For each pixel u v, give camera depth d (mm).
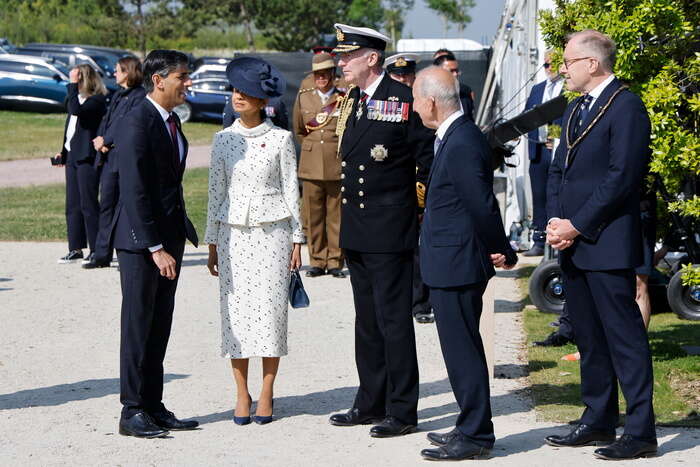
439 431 16547
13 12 181500
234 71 16547
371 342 16734
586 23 19562
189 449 15594
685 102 19469
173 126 16219
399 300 16172
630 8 19312
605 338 15344
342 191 16469
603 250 14664
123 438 16141
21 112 95562
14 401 18266
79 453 15391
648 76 19469
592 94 14961
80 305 26609
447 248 14688
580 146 14891
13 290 28469
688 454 14914
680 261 25625
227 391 19062
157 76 15906
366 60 16062
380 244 16016
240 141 16766
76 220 32906
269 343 16766
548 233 15055
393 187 16062
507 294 28031
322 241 31047
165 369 20625
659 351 21500
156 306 16469
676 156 18422
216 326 24391
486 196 14375
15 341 22828
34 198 50219
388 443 15867
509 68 41781
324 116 30141
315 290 28844
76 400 18328
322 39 149000
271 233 16828
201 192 52125
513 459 14805
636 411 14766
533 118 22984
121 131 15727
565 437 15477
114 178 30891
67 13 180250
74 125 32125
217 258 17219
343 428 16750
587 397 15500
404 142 16000
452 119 14734
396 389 16250
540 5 33625
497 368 20500
